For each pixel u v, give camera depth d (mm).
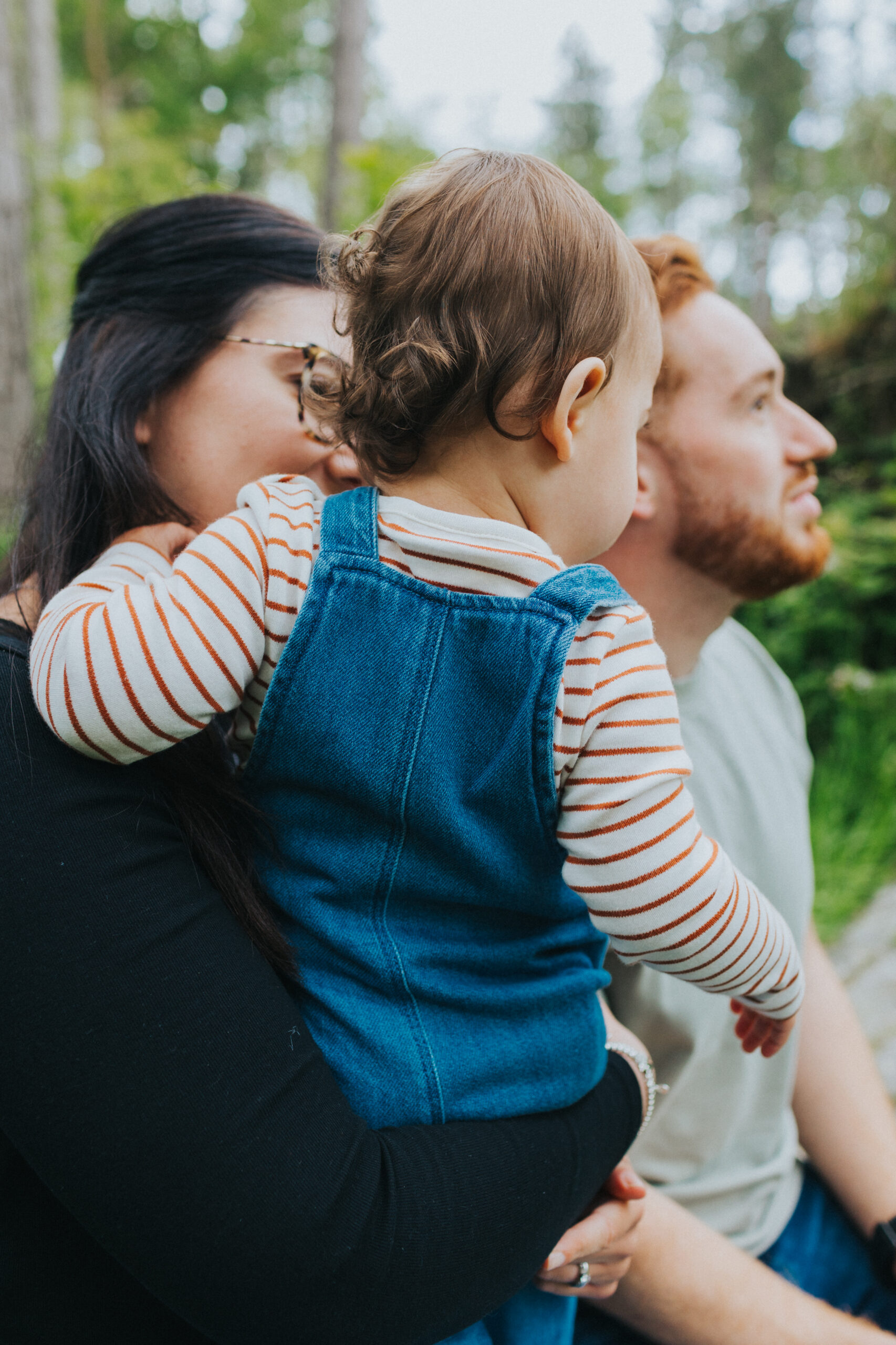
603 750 686
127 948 655
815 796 4113
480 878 733
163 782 737
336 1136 667
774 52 17797
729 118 20078
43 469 927
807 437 1399
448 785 707
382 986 737
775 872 1432
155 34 21078
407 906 750
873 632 5055
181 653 672
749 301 14008
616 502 803
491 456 756
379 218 807
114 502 887
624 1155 855
